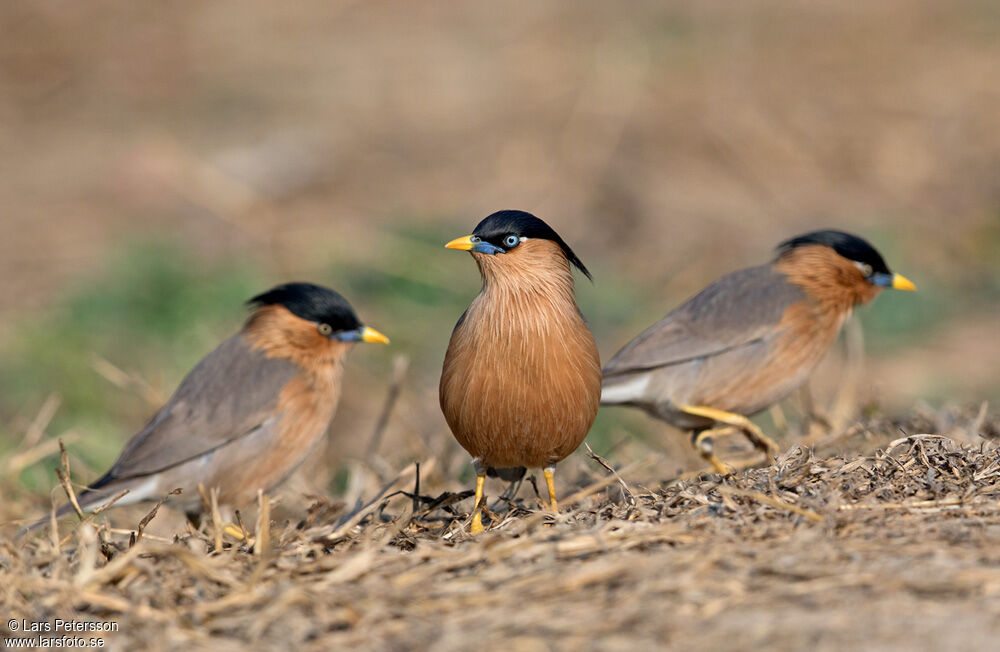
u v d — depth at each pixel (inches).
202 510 395.2
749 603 212.1
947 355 613.3
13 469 429.1
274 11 1081.4
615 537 250.5
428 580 240.5
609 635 204.2
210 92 943.0
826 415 421.7
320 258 707.4
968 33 959.6
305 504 426.9
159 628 227.5
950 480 281.4
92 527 285.1
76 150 872.3
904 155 805.9
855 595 212.5
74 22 1047.6
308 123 888.9
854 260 422.6
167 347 597.0
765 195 776.9
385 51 991.0
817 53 934.4
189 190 808.3
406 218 756.6
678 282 693.3
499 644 204.8
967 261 706.8
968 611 204.1
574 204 775.1
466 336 320.5
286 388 393.1
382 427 445.7
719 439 439.2
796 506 263.7
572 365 314.5
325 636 217.8
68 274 694.5
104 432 525.0
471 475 429.4
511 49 975.0
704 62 924.0
